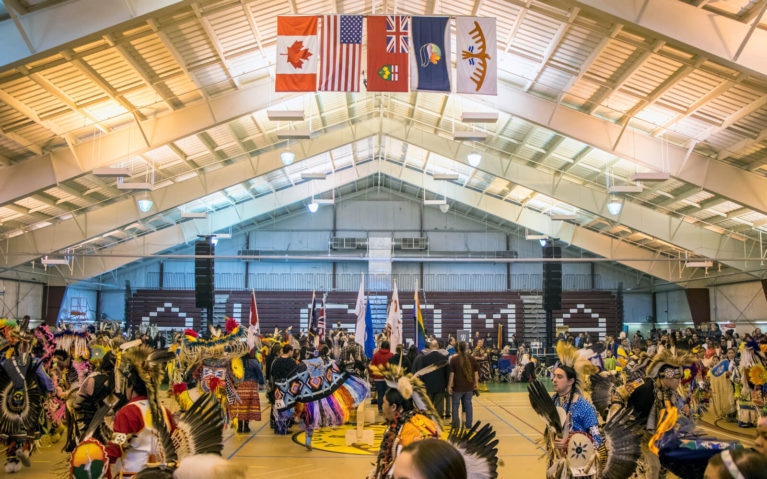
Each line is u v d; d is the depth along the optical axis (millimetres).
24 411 8992
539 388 5254
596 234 34281
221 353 12031
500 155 26234
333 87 13695
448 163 30359
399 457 1947
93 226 25641
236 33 16109
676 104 17141
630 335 39000
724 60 12781
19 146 17625
